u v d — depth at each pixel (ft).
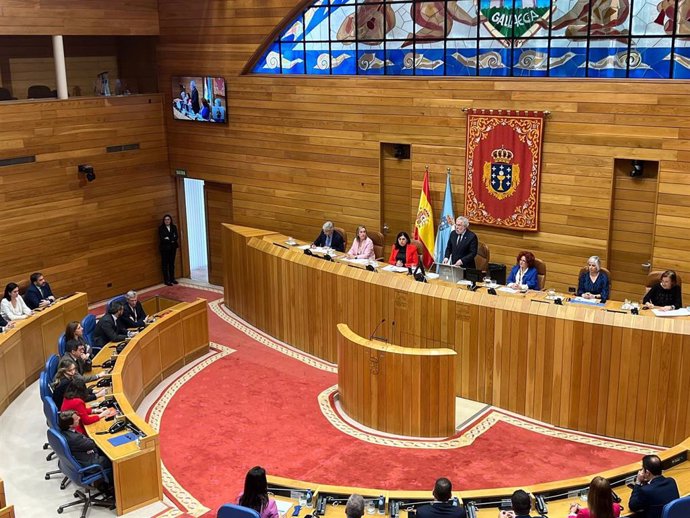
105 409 29.81
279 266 43.86
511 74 40.78
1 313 39.75
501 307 34.47
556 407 33.86
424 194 43.98
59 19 47.88
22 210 47.32
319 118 47.83
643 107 37.04
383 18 44.27
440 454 31.73
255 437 33.58
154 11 53.06
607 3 37.45
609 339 32.17
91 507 28.37
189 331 41.70
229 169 52.85
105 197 52.01
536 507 22.61
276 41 48.93
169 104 54.44
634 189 38.81
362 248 42.75
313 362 41.75
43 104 47.50
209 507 28.30
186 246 57.82
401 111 44.42
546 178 40.42
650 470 21.83
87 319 38.42
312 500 23.20
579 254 40.40
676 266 37.63
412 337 37.52
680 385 31.19
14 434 34.19
